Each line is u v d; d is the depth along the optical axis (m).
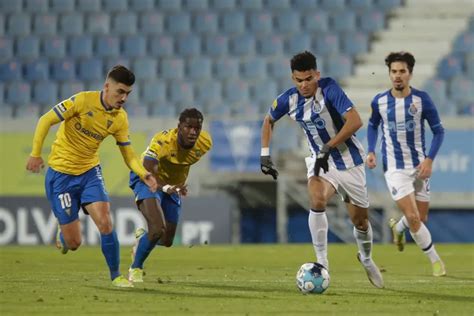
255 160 72.31
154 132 70.88
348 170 31.94
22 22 90.06
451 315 24.70
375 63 86.94
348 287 33.44
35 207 66.25
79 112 30.69
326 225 31.94
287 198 75.38
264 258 52.16
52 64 87.69
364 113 80.81
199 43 88.62
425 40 88.50
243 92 84.69
